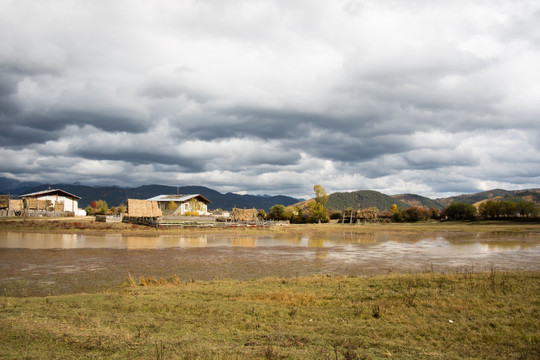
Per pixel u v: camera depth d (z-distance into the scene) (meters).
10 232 58.84
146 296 17.78
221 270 29.22
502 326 12.87
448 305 15.63
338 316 14.42
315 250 44.31
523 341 11.48
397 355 10.16
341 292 18.70
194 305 15.77
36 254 36.09
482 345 11.20
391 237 66.62
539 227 91.62
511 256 38.78
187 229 74.88
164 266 30.70
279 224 102.50
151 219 87.31
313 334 12.10
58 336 11.08
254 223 94.88
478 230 84.31
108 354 9.83
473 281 20.16
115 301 16.56
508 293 17.52
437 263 33.81
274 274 27.69
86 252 38.16
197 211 117.25
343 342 11.16
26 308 14.96
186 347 10.42
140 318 13.80
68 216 97.44
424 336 12.11
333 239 61.88
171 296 17.81
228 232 74.12
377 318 14.18
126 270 28.50
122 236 58.78
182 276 26.66
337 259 36.28
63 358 9.48
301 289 19.66
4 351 9.84
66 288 22.20
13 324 12.15
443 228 93.75
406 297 17.19
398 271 29.34
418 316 14.29
